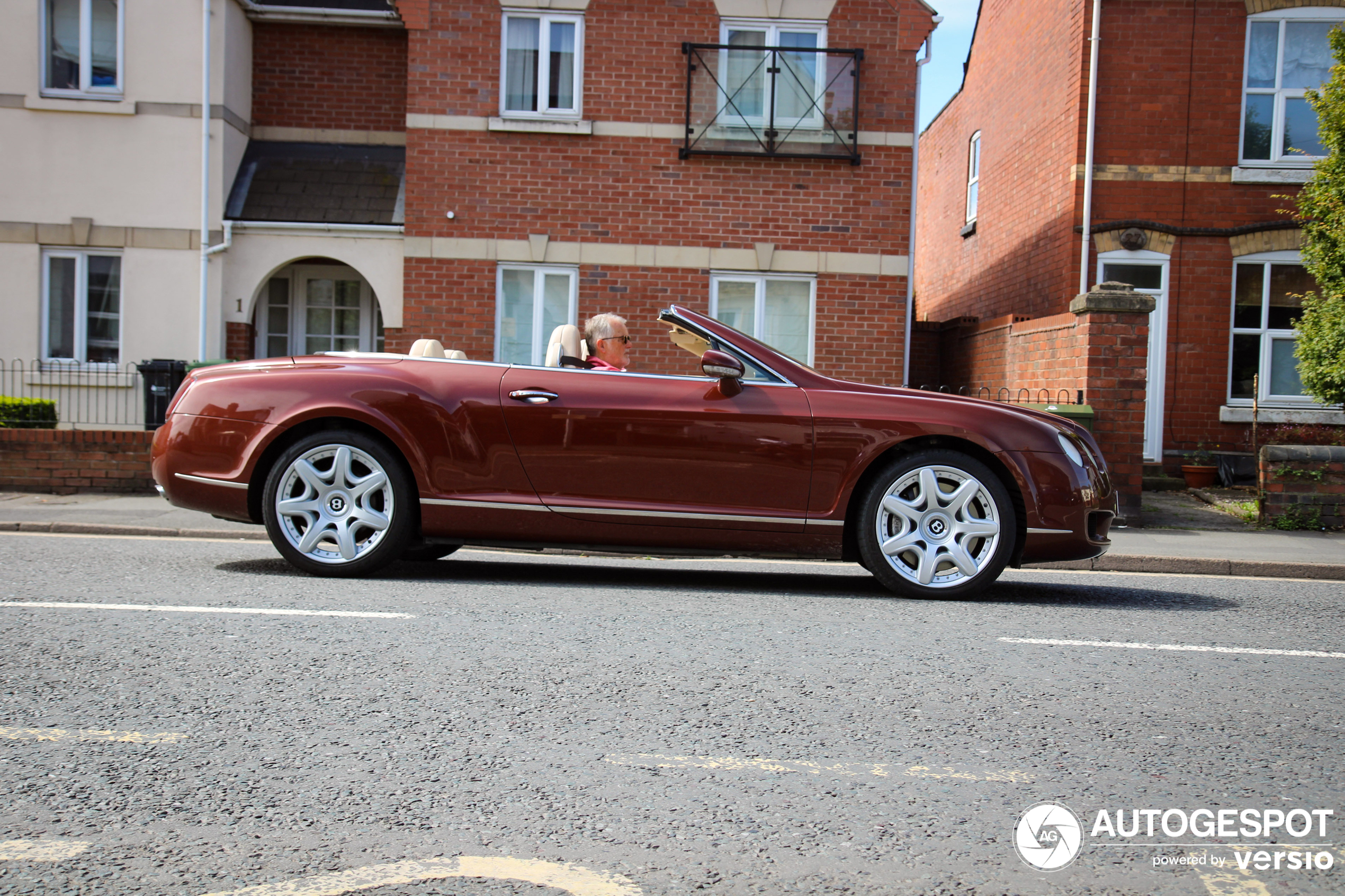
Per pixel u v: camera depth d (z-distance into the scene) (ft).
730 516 19.60
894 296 44.93
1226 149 44.91
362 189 48.52
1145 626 17.95
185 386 20.84
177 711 11.79
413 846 8.72
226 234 46.19
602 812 9.48
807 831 9.20
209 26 46.26
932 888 8.27
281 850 8.59
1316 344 35.68
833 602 19.19
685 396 19.80
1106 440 33.99
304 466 19.98
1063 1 47.19
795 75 44.39
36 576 19.65
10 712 11.64
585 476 19.66
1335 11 44.45
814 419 19.60
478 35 44.16
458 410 19.74
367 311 51.70
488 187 44.37
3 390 46.21
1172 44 44.88
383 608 17.22
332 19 49.70
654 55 44.37
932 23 44.34
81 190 46.29
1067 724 12.15
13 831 8.83
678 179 44.62
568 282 44.83
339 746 10.85
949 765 10.78
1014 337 41.06
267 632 15.31
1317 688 14.05
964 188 63.10
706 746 11.14
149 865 8.30
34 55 45.98
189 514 31.40
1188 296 45.06
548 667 13.87
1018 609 19.17
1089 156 45.09
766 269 44.62
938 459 19.61
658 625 16.60
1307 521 34.22
